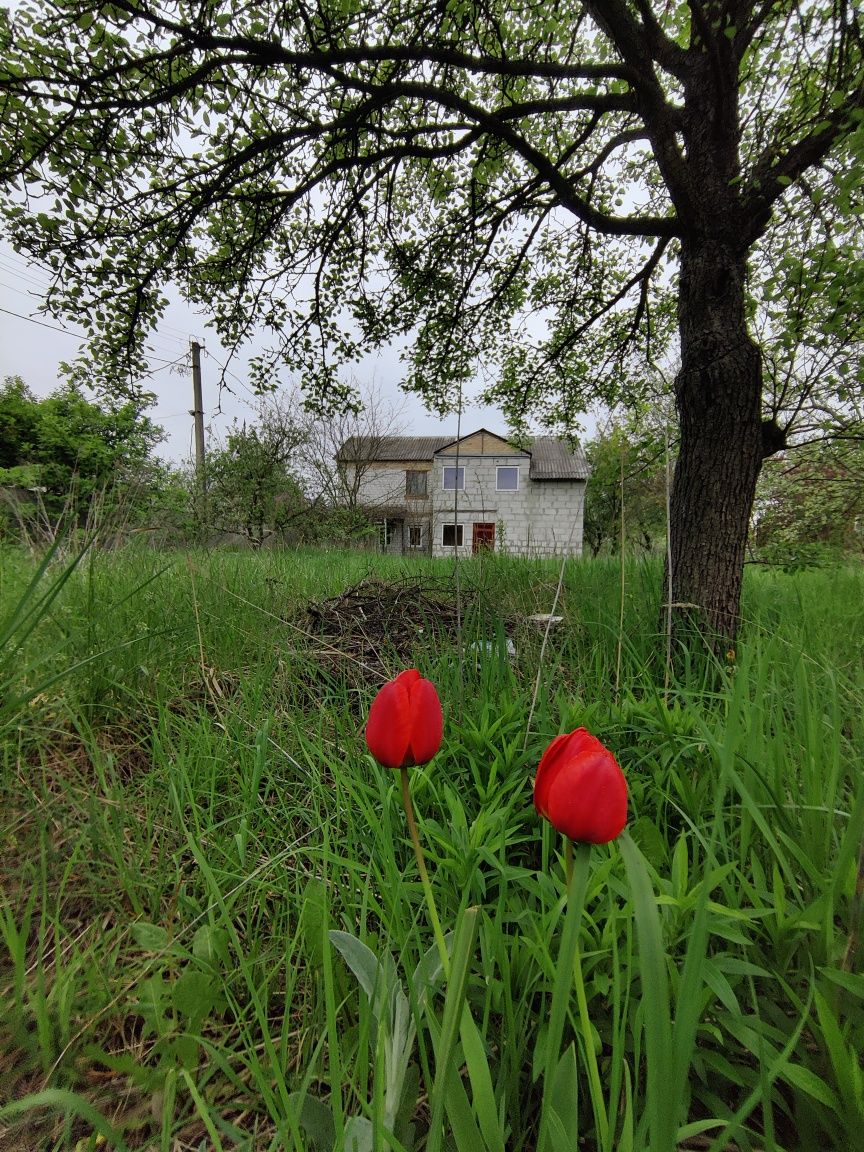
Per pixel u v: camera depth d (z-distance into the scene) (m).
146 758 1.71
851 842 0.79
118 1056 0.85
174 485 7.88
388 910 0.99
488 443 23.41
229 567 3.71
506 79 3.98
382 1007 0.62
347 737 1.72
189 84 3.25
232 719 1.79
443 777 1.41
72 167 3.55
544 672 2.17
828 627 2.50
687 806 1.23
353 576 4.52
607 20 2.66
